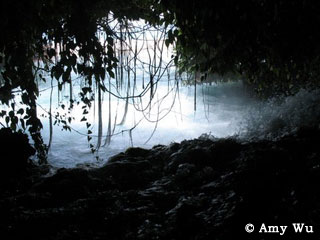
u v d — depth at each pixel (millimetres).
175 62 6578
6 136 6371
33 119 6141
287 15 5355
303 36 5582
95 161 8477
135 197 5090
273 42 5656
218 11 5148
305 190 4180
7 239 3967
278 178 4691
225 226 3852
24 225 4207
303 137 6547
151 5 6344
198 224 4023
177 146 7367
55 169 7031
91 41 5789
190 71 7051
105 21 6336
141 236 3906
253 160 5480
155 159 7020
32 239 3982
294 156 5449
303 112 8180
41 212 4500
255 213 3994
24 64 5508
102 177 6109
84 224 4301
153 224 4156
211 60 6066
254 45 5633
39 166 6957
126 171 6262
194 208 4438
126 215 4461
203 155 6414
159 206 4832
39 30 5422
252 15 5227
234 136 8094
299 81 9117
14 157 6336
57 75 5785
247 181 4836
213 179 5535
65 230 4113
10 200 4984
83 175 5770
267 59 6574
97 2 5660
